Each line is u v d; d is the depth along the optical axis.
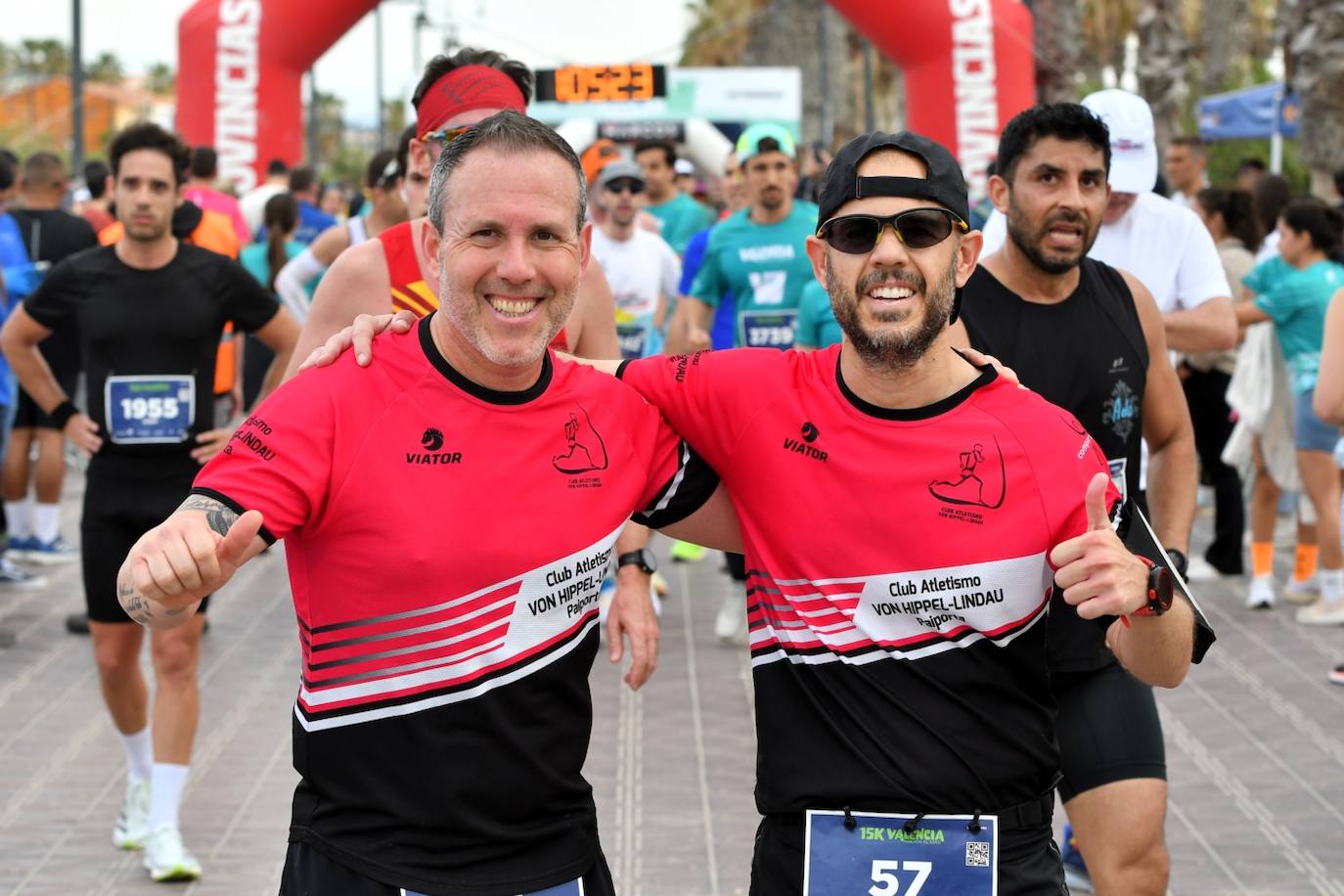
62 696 6.58
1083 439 2.76
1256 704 6.38
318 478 2.52
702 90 19.92
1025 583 2.71
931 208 2.65
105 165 11.57
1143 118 4.31
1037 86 23.80
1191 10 30.39
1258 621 7.74
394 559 2.54
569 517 2.62
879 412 2.73
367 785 2.59
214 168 11.31
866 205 2.67
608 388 2.74
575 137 16.53
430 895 2.56
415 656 2.56
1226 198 9.02
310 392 2.56
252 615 8.06
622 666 7.04
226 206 10.68
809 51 32.12
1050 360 3.59
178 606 2.32
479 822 2.59
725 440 2.82
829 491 2.74
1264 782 5.46
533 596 2.61
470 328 2.52
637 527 3.31
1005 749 2.73
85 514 4.89
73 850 4.90
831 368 2.80
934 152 2.70
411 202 4.17
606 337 4.18
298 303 6.74
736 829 5.07
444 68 3.95
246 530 2.32
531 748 2.63
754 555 2.84
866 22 15.98
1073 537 2.70
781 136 7.56
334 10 15.70
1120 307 3.68
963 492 2.70
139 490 4.88
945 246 2.68
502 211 2.46
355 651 2.58
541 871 2.64
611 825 5.12
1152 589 2.51
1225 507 8.62
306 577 2.60
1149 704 3.53
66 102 65.75
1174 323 4.37
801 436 2.76
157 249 4.97
